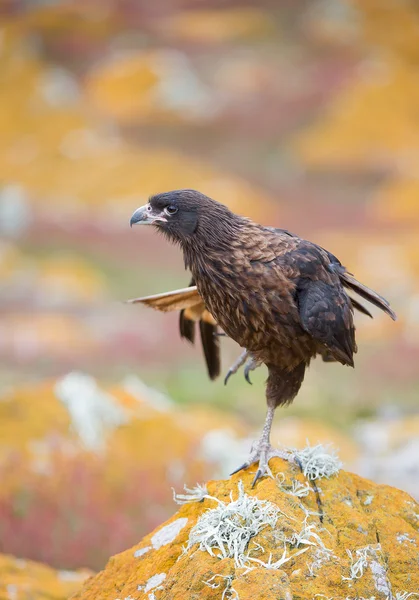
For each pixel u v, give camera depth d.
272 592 4.30
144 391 13.13
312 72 47.94
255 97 45.28
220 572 4.62
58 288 23.47
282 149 40.88
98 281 24.67
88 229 30.66
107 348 18.83
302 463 5.56
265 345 6.26
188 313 7.11
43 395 11.40
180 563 4.88
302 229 31.83
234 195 34.62
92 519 9.79
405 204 34.00
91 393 11.45
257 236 6.17
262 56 49.50
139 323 20.95
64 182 35.69
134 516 9.94
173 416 11.79
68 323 20.53
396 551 5.22
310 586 4.64
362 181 37.38
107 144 39.72
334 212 33.97
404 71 47.62
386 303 6.39
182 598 4.59
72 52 48.91
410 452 12.16
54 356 17.83
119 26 51.69
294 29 52.69
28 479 10.00
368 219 32.91
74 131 40.75
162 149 40.16
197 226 6.18
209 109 44.53
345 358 6.36
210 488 5.66
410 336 19.59
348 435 13.66
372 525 5.32
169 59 48.28
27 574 6.80
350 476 5.74
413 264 25.27
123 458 10.67
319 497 5.41
